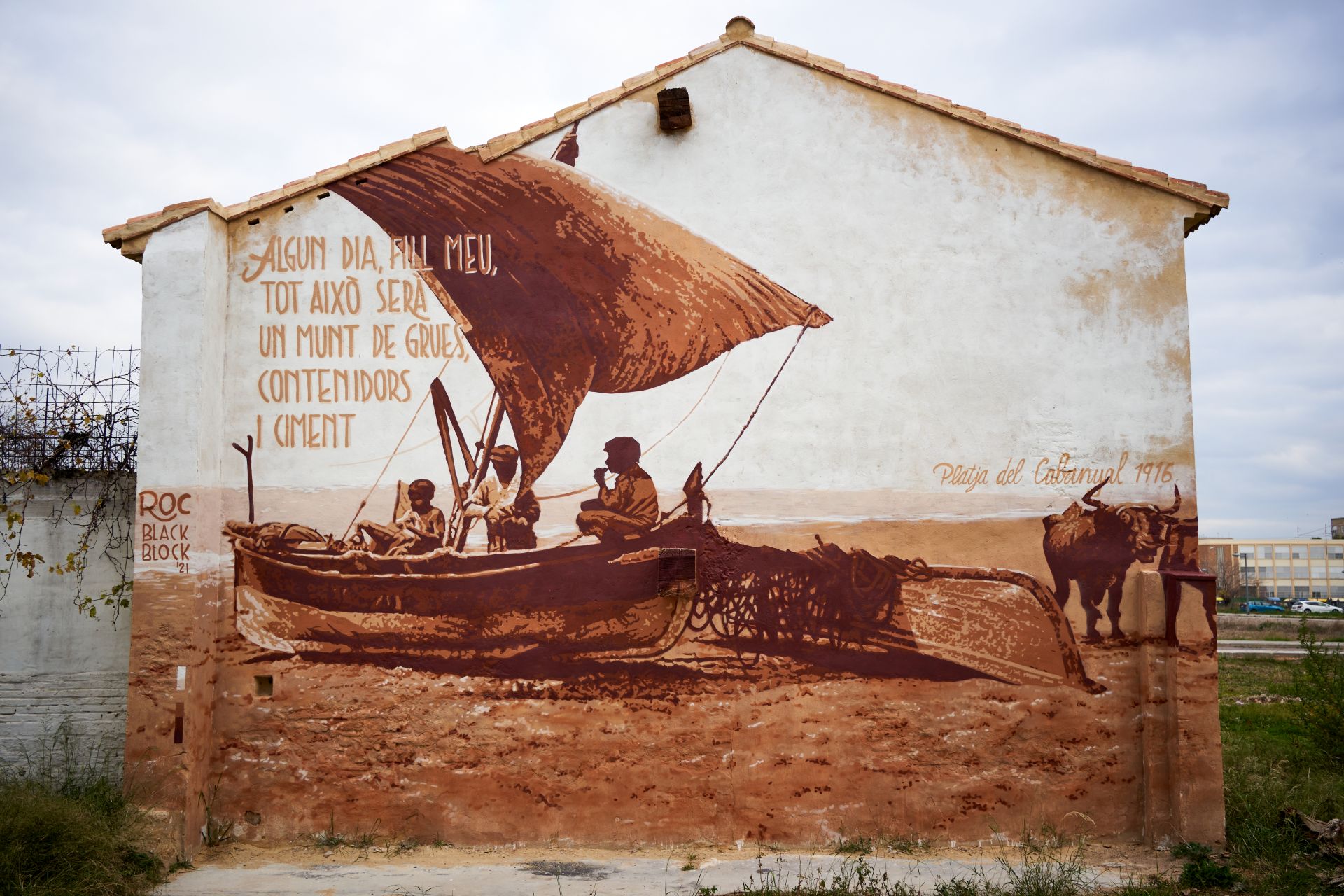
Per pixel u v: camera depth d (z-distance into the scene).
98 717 8.49
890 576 8.46
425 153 8.86
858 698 8.35
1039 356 8.60
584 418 8.65
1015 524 8.48
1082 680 8.32
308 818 8.23
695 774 8.28
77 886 6.52
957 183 8.77
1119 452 8.49
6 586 8.59
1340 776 9.73
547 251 8.79
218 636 8.38
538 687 8.37
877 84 8.80
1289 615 42.50
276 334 8.67
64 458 8.73
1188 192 8.55
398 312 8.71
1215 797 7.87
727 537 8.52
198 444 8.08
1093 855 7.87
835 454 8.59
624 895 6.98
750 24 8.96
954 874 7.43
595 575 8.48
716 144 8.87
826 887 7.14
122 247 8.28
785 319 8.72
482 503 8.55
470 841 8.23
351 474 8.56
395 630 8.41
